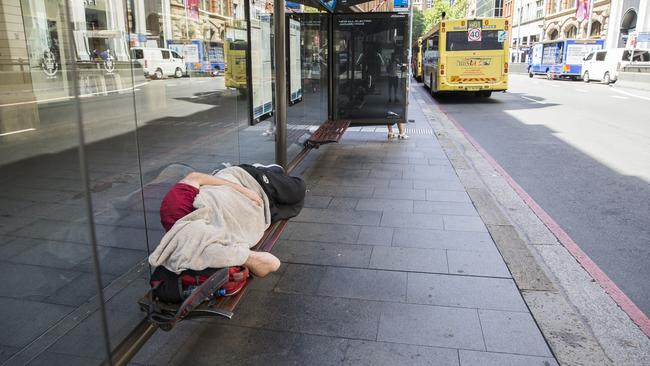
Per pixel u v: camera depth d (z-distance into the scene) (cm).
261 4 591
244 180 365
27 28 263
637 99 1920
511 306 342
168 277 273
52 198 283
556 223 528
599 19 4416
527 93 2302
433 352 292
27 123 267
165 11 385
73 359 260
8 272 267
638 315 338
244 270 292
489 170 764
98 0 312
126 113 342
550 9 5778
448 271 396
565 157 865
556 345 296
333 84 953
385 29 932
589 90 2433
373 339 306
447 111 1638
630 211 569
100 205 317
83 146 198
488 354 289
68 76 283
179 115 410
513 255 425
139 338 273
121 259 336
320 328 319
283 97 579
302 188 399
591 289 375
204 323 325
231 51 510
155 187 373
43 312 281
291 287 372
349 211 546
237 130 534
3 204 262
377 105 970
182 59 411
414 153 867
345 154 860
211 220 308
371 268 403
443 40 1906
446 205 567
